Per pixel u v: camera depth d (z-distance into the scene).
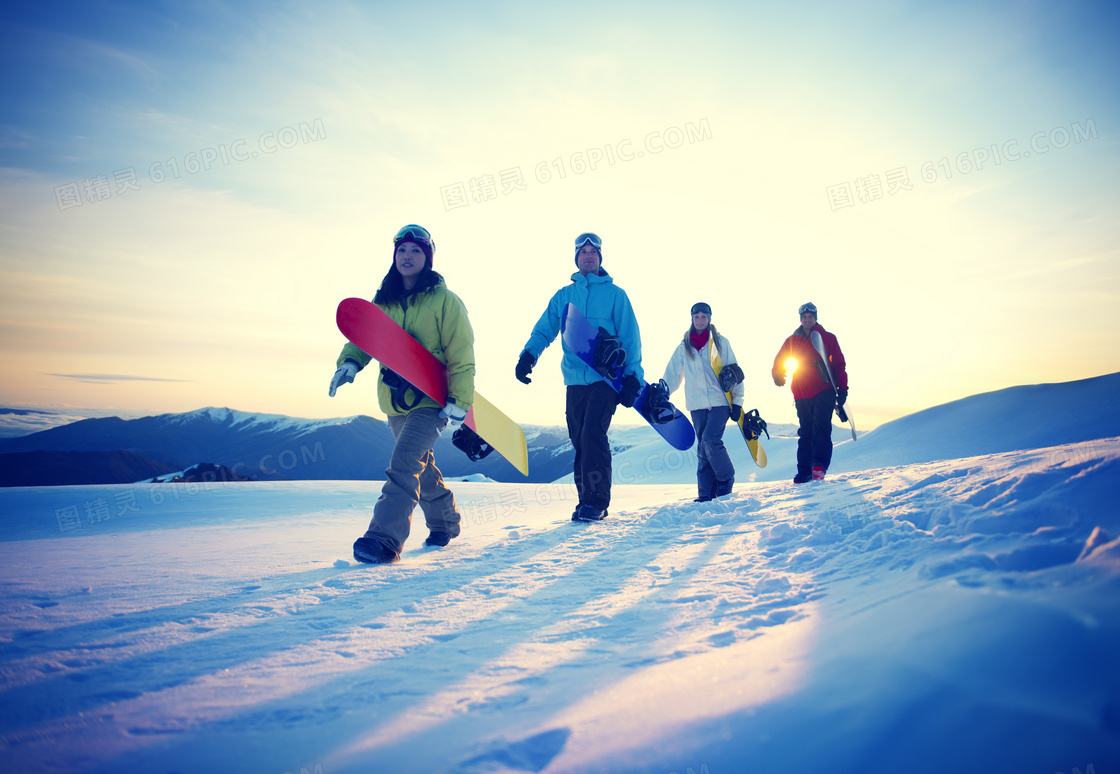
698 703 0.82
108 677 1.21
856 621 0.95
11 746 0.91
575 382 3.98
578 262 4.12
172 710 1.04
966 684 0.65
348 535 4.20
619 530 3.23
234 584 2.17
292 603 1.84
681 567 2.07
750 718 0.74
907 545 1.53
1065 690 0.60
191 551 3.28
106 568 2.61
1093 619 0.68
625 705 0.88
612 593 1.79
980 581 0.94
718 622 1.33
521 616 1.60
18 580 2.29
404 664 1.25
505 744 0.82
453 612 1.69
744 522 2.89
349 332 2.67
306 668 1.25
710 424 4.85
